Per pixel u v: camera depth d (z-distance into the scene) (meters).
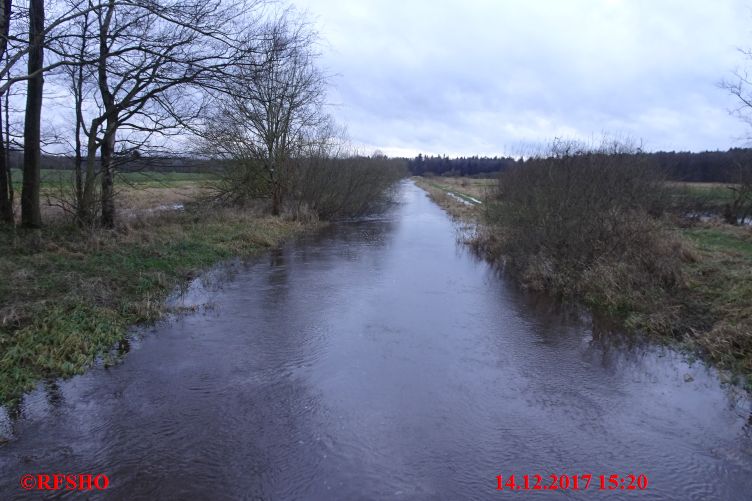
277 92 18.61
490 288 10.61
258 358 6.57
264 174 20.20
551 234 11.45
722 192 23.12
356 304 9.16
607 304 9.05
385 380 6.00
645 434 4.90
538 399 5.61
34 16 9.47
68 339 6.49
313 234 18.56
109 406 5.23
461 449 4.58
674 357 6.84
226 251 13.25
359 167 25.38
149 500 3.83
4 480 4.05
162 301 8.73
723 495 4.02
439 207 33.69
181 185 33.50
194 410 5.18
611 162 13.11
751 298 7.91
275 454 4.43
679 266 9.77
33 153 11.19
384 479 4.12
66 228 11.71
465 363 6.58
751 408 5.43
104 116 12.00
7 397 5.30
